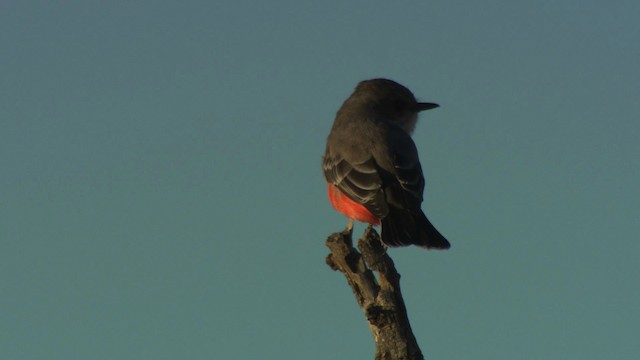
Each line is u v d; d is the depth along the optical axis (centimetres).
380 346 1048
